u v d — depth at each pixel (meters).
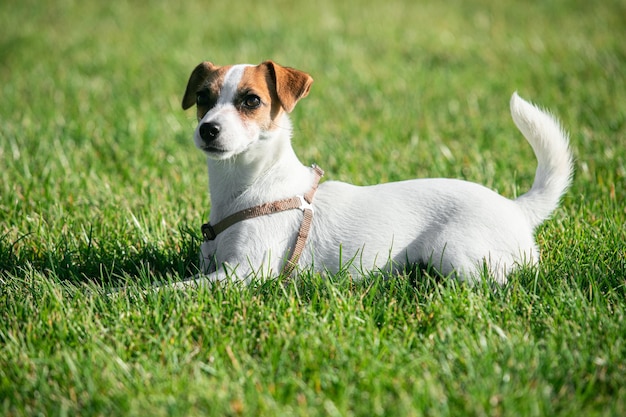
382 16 14.00
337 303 3.58
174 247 4.60
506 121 7.65
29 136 7.07
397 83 9.38
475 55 10.89
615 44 10.91
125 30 12.77
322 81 9.53
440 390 2.95
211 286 3.76
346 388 2.93
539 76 9.46
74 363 3.15
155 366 3.14
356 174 5.90
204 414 2.82
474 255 3.75
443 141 7.03
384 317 3.54
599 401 2.90
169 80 9.57
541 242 4.41
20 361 3.21
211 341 3.32
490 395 2.90
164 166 6.27
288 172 3.91
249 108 3.83
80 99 8.67
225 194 3.93
